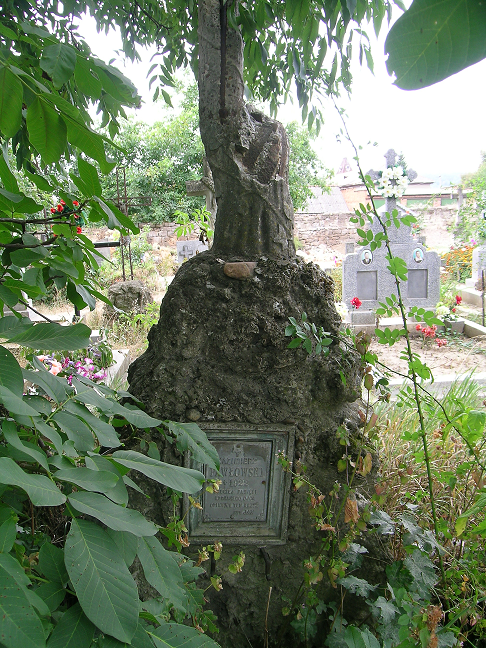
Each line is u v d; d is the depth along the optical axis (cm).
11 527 74
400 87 41
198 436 138
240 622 193
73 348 103
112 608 74
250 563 193
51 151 99
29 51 185
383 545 192
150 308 682
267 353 185
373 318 697
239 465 189
